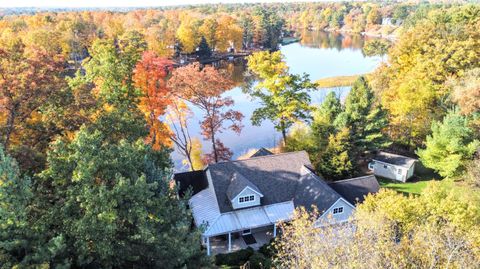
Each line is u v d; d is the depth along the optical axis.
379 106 42.16
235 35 133.38
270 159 33.38
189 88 38.78
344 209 30.19
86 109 26.77
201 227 19.84
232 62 118.69
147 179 19.97
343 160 37.94
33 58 25.98
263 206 30.67
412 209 21.28
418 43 55.28
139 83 35.75
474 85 36.25
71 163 18.16
